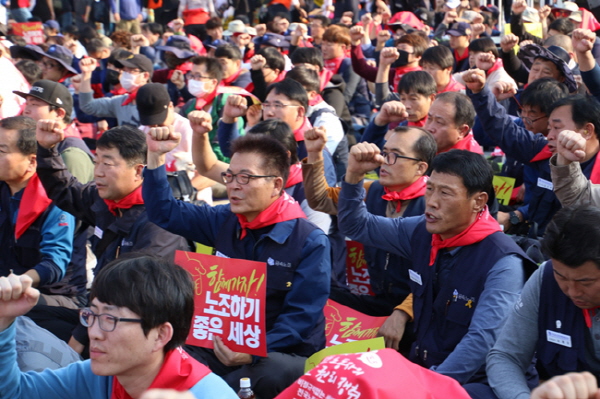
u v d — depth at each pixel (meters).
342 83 8.59
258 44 11.84
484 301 3.38
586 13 10.88
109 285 2.30
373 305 4.55
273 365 3.69
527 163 5.32
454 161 3.46
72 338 4.27
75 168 5.51
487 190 3.50
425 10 14.70
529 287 3.07
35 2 14.81
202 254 3.79
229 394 2.38
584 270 2.66
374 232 3.87
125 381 2.39
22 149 4.51
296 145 4.89
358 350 3.69
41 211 4.59
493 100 5.31
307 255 3.82
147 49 11.30
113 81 8.61
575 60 8.51
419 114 6.08
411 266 4.27
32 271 4.51
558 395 1.69
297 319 3.77
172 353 2.41
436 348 3.59
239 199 3.73
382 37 10.62
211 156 4.89
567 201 3.64
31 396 2.53
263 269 3.66
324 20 12.52
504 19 13.91
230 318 3.71
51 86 5.83
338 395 1.83
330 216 5.06
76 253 4.98
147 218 4.23
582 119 4.44
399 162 4.33
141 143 4.20
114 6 15.05
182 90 9.38
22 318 3.44
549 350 3.02
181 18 15.16
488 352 3.27
